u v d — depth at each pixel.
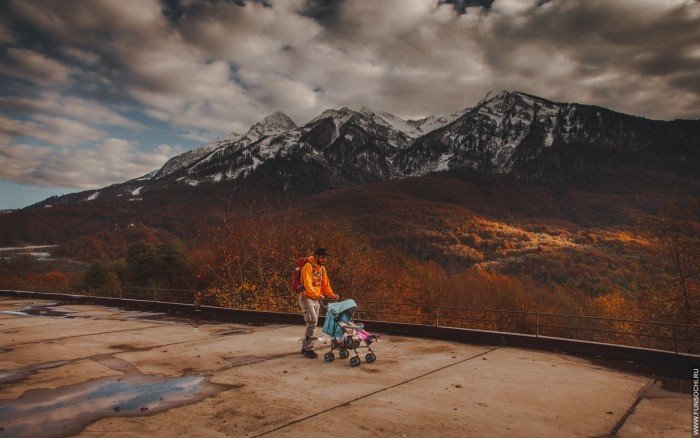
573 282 65.62
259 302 20.50
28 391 5.79
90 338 9.69
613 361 7.72
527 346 8.82
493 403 5.38
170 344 8.99
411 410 5.10
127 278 62.16
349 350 8.47
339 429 4.50
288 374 6.68
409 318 30.11
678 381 6.52
